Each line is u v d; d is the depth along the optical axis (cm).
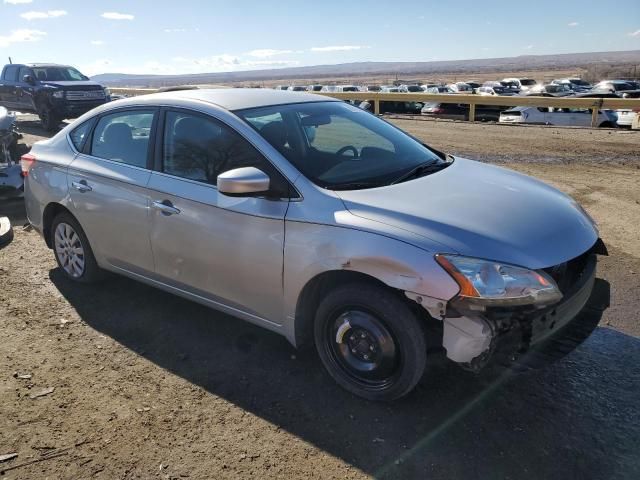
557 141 1319
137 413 302
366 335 301
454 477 254
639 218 650
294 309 318
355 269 284
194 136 362
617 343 368
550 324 274
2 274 498
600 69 14425
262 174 305
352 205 297
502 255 268
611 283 461
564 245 292
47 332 392
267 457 269
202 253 352
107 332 392
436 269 264
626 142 1278
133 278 417
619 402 306
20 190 764
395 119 2025
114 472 260
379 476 256
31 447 277
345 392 319
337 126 393
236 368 346
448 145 1287
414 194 311
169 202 362
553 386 322
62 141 461
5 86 1653
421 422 292
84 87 1548
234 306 353
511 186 347
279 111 375
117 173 398
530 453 268
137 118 399
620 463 261
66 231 462
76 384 329
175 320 409
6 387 326
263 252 320
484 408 303
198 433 286
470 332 261
